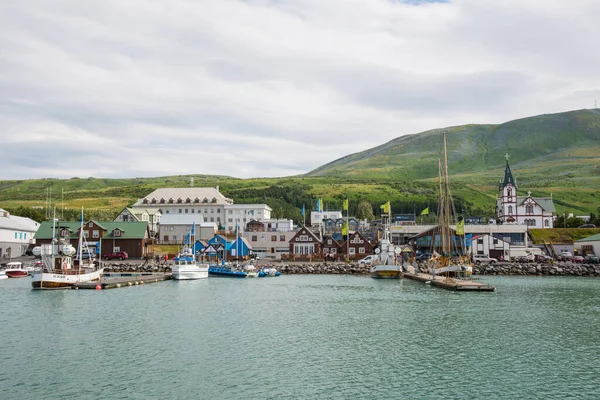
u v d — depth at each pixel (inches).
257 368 1809.8
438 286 4271.7
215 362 1872.5
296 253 7086.6
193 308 3029.0
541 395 1578.5
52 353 1971.0
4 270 4960.6
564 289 4111.7
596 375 1758.1
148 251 7081.7
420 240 7086.6
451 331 2407.7
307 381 1681.8
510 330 2434.8
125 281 4370.1
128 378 1691.7
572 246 7190.0
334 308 3063.5
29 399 1509.6
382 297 3582.7
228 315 2790.4
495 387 1642.5
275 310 2977.4
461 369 1817.2
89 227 6663.4
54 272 4069.9
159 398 1524.4
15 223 7052.2
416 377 1729.8
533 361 1915.6
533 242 7460.6
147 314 2802.7
